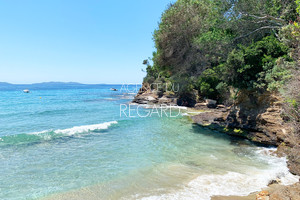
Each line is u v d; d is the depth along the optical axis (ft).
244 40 52.21
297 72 27.17
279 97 34.94
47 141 42.93
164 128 56.65
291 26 28.12
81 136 47.55
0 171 26.76
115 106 128.06
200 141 41.98
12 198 19.76
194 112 90.74
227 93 89.40
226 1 52.70
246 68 39.96
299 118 26.99
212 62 65.67
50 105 137.59
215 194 19.74
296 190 17.52
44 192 20.97
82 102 161.58
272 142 36.22
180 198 19.12
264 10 47.16
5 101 171.73
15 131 56.80
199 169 26.73
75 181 23.61
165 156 32.63
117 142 42.01
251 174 24.45
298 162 24.59
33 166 28.63
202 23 58.13
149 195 19.94
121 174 25.55
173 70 65.87
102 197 19.81
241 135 44.27
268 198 17.43
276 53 37.99
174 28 56.24
